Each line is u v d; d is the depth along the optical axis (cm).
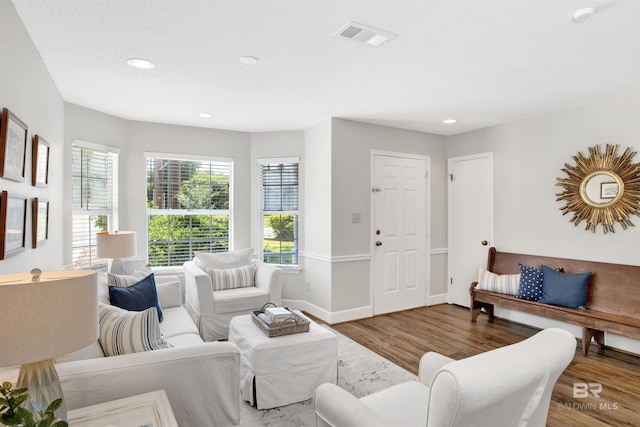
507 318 420
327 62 253
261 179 482
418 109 369
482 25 201
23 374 116
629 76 279
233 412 182
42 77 247
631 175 320
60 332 109
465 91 314
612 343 333
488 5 181
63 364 153
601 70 267
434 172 486
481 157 453
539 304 348
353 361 302
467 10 186
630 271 317
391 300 451
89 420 133
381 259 443
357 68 264
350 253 418
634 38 216
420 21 197
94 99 337
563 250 372
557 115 376
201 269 381
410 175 466
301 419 220
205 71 270
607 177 337
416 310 461
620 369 290
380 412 149
